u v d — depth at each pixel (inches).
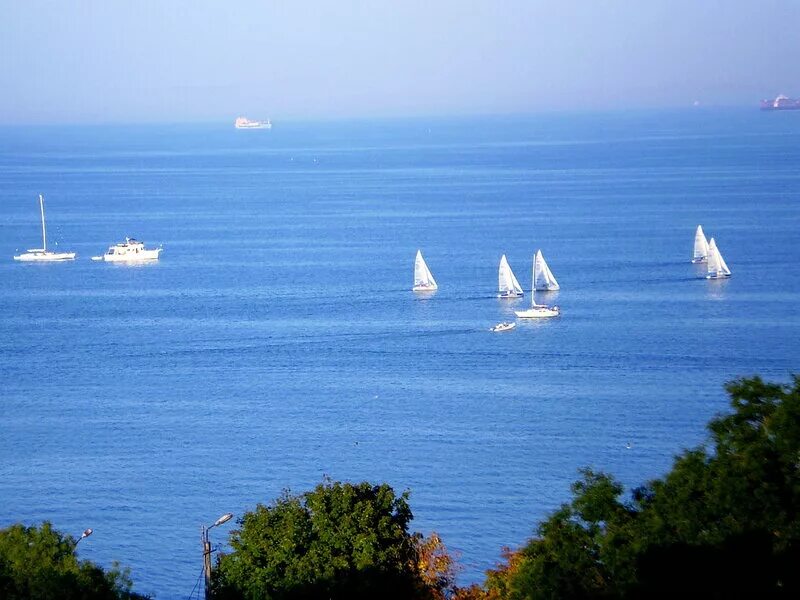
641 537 5915.4
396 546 6934.1
